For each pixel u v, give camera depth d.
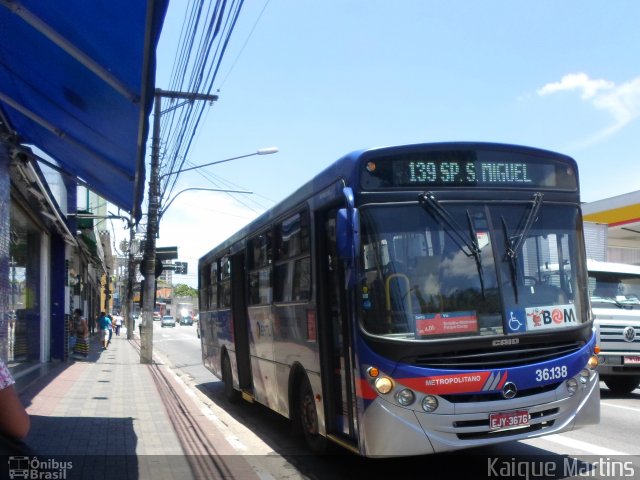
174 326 74.56
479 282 5.77
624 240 28.14
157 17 4.28
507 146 6.21
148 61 4.83
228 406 11.90
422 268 5.70
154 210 21.31
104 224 39.25
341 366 6.39
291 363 7.73
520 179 6.22
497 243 5.93
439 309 5.62
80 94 6.23
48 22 4.99
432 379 5.39
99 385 14.44
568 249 6.29
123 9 4.26
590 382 6.05
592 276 11.84
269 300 8.74
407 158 5.93
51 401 11.48
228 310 11.59
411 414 5.37
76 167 9.55
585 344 6.11
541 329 5.84
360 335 5.59
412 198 5.85
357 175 5.79
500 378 5.52
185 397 12.80
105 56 5.13
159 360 24.17
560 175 6.45
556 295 6.06
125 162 8.02
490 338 5.61
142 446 7.84
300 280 7.36
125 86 5.50
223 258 12.23
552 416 5.73
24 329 17.05
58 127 7.79
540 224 6.18
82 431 8.73
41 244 18.78
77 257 28.89
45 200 14.23
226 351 12.00
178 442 8.16
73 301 27.11
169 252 21.86
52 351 20.28
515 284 5.86
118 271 82.44
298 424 7.80
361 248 5.69
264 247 9.09
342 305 6.07
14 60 6.23
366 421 5.49
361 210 5.74
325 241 6.72
